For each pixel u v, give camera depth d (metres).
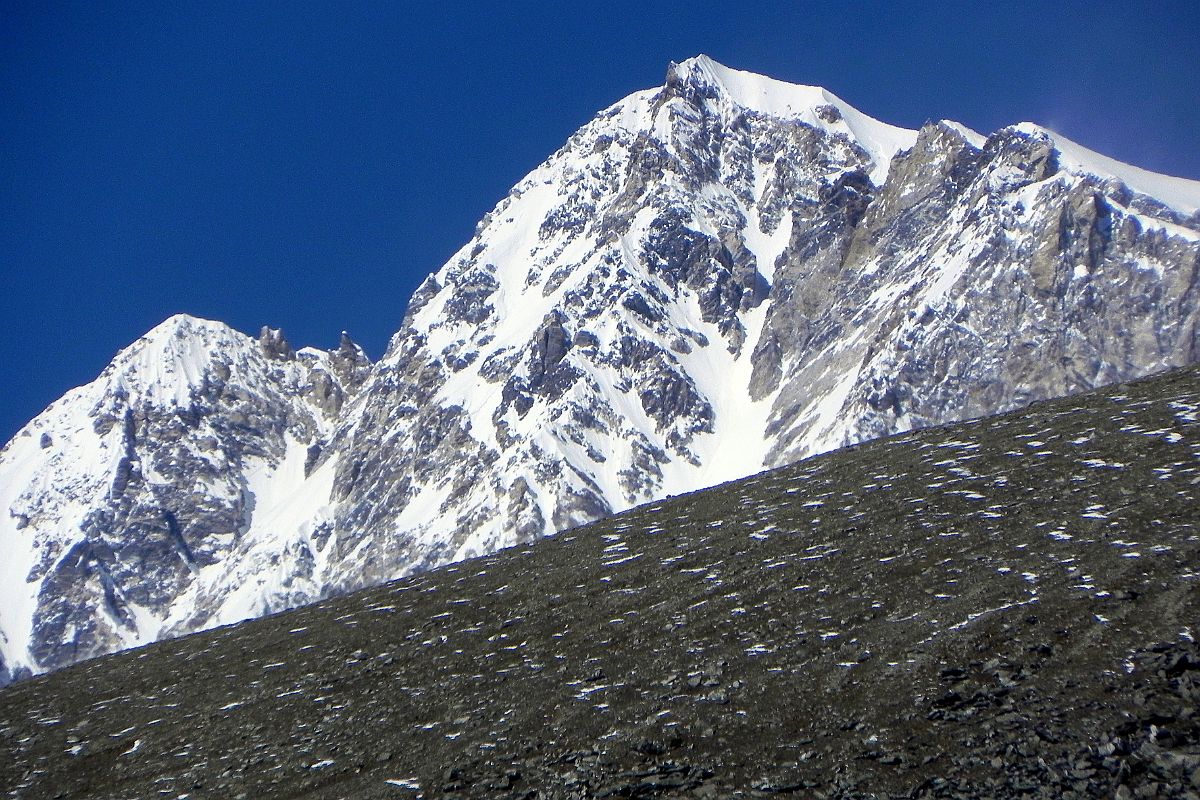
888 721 26.58
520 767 27.62
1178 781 23.45
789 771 25.47
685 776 25.94
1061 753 24.59
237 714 35.88
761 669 30.27
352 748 31.05
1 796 33.50
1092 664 27.14
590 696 30.89
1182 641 27.14
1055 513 36.00
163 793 30.91
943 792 24.05
